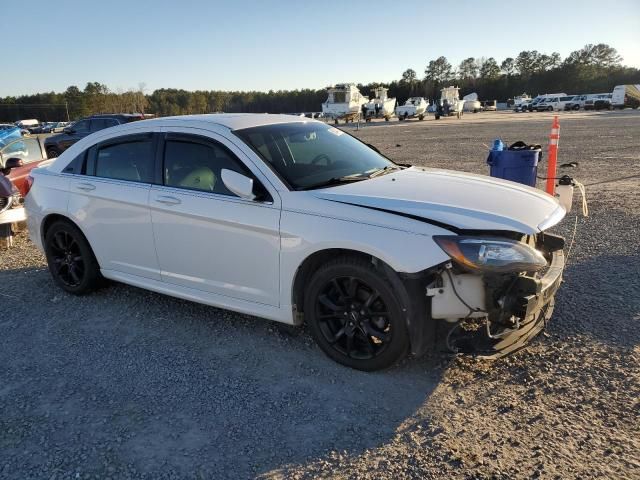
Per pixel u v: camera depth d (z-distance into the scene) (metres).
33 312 4.77
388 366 3.38
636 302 4.27
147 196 4.23
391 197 3.43
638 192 8.69
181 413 3.13
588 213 7.36
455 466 2.58
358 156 4.46
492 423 2.89
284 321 3.72
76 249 5.00
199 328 4.28
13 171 8.55
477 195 3.55
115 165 4.60
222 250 3.85
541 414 2.94
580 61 113.19
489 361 3.53
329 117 50.56
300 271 3.56
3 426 3.06
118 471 2.65
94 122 18.05
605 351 3.55
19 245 7.29
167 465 2.68
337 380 3.41
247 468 2.64
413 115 51.47
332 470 2.60
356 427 2.93
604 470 2.48
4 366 3.79
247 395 3.29
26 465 2.71
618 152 14.58
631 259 5.31
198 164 4.05
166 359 3.79
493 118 45.50
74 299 5.05
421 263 3.03
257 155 3.79
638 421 2.83
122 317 4.56
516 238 3.19
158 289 4.39
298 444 2.81
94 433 2.96
